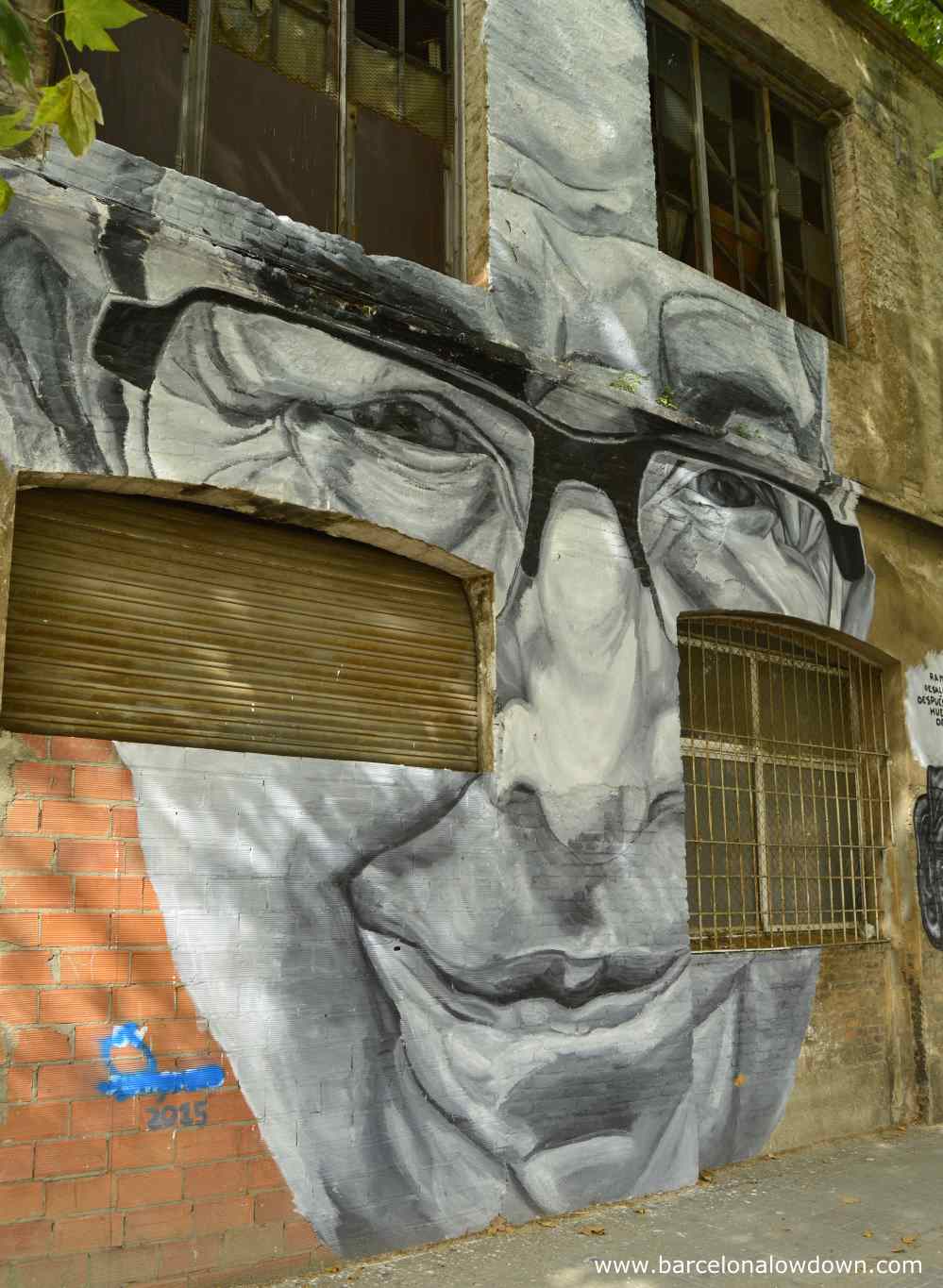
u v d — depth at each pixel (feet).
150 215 14.71
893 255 28.02
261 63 17.97
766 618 22.85
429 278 18.12
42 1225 12.51
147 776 13.99
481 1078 16.35
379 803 15.98
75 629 14.25
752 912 22.08
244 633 15.79
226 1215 13.76
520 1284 14.08
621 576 19.99
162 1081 13.53
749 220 25.52
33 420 13.67
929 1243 15.84
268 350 15.88
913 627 25.95
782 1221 16.79
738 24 25.12
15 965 12.75
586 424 19.97
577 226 20.74
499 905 17.04
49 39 14.93
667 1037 18.83
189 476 14.79
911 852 24.70
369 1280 14.11
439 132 20.27
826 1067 22.26
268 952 14.57
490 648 18.03
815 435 24.52
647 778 19.58
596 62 21.83
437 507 17.47
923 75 30.14
